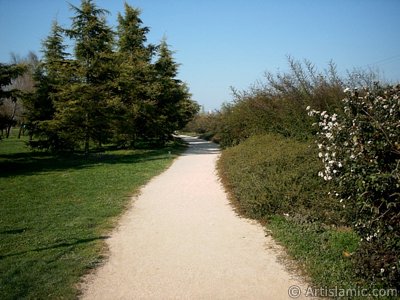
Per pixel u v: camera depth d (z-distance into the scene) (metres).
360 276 4.30
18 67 17.38
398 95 4.16
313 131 10.10
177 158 17.52
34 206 8.38
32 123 22.20
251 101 14.98
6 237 6.14
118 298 4.10
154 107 23.47
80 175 12.87
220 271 4.77
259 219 6.93
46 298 4.05
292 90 11.89
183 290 4.27
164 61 25.58
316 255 5.04
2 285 4.32
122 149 24.03
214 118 31.11
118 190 9.98
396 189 3.80
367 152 3.91
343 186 4.43
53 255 5.29
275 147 9.87
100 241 5.94
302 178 7.18
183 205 8.28
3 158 19.73
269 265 4.93
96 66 18.98
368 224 4.11
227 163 11.15
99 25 19.25
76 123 18.91
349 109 4.34
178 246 5.70
